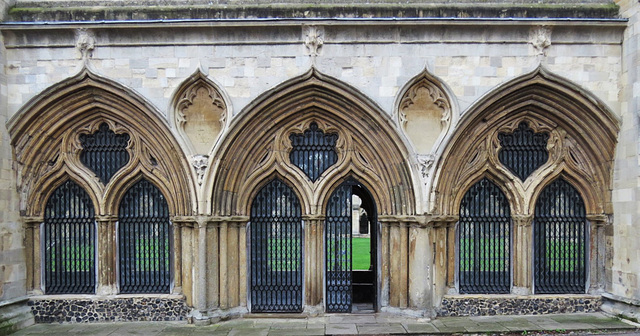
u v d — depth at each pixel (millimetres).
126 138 9266
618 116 8766
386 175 9094
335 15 8812
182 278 9094
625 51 8695
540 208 9383
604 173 9086
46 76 8820
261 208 9398
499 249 9352
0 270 8438
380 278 9289
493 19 8586
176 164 8945
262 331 8195
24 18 8867
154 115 8773
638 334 7754
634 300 8336
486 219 9375
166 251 9312
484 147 9180
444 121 8836
